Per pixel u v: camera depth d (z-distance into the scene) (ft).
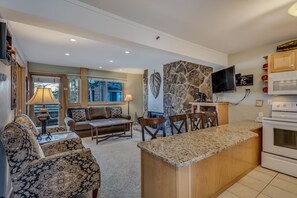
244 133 6.59
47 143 7.29
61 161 5.26
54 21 5.16
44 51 12.60
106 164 9.14
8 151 4.69
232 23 7.11
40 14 4.87
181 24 7.22
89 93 20.03
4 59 5.01
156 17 6.60
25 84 13.79
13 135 4.75
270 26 7.39
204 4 5.65
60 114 17.98
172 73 17.22
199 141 5.45
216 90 12.08
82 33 6.15
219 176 5.92
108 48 11.88
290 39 9.01
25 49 12.05
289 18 6.62
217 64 11.45
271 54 8.91
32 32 8.98
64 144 7.48
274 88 8.77
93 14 5.89
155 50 8.21
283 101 9.34
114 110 19.30
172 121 7.50
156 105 20.18
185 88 15.78
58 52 12.91
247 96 11.02
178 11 6.13
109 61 16.30
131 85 23.63
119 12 6.23
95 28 5.93
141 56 14.26
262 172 7.97
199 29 7.72
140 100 24.26
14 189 4.73
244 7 5.82
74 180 5.43
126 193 6.40
